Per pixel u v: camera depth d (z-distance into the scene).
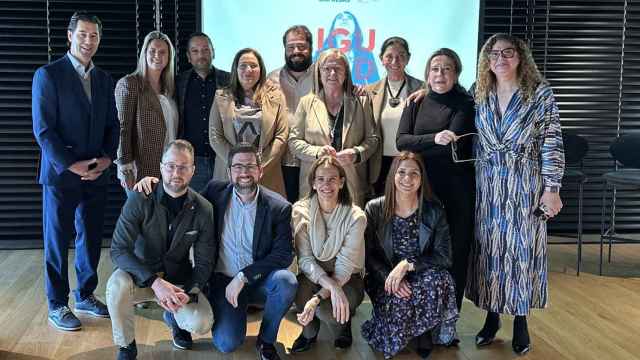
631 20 5.79
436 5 5.12
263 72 4.04
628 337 3.68
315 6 5.05
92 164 3.61
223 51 5.04
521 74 3.34
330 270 3.47
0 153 5.54
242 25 5.02
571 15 5.71
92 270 3.89
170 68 4.11
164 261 3.27
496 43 3.33
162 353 3.38
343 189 3.38
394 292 3.30
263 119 3.99
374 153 4.12
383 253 3.48
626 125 5.88
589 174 5.90
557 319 3.95
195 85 4.25
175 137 4.17
